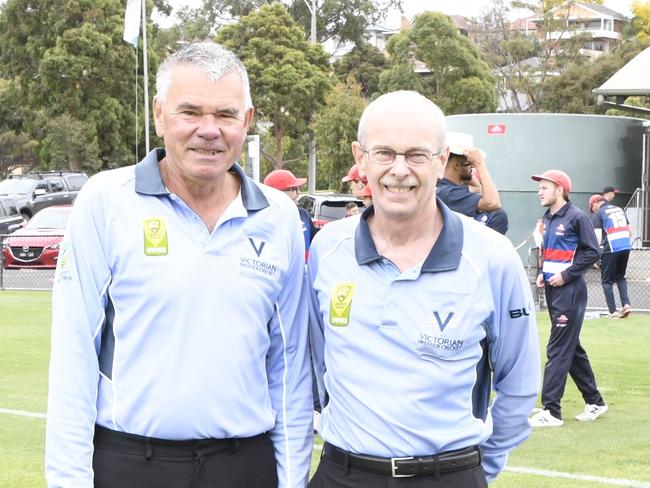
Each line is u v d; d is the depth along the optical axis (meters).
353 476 2.88
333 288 2.95
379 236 2.94
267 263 2.93
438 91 43.34
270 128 43.38
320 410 3.35
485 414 3.07
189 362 2.80
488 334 2.99
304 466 3.08
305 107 39.66
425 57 42.75
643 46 50.06
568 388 8.49
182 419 2.79
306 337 3.12
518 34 55.59
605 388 8.34
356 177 6.52
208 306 2.82
